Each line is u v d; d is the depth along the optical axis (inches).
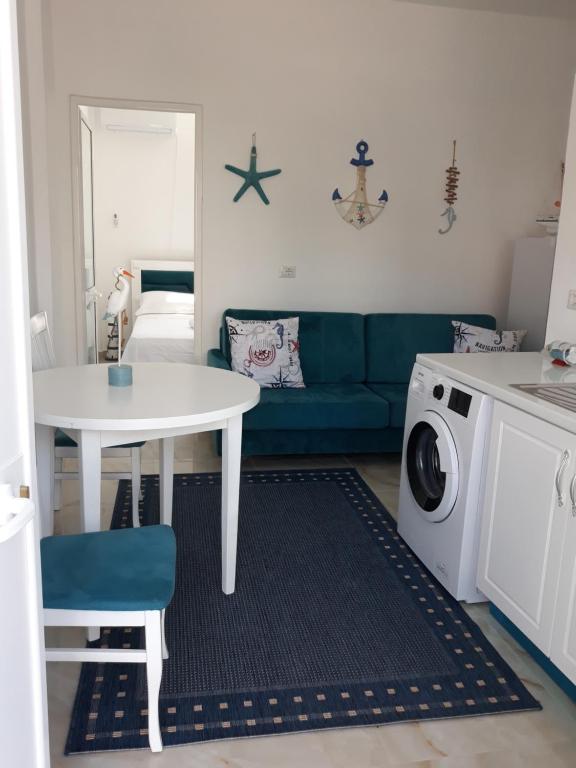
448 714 73.4
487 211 181.3
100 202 262.2
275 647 84.0
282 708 73.2
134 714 71.1
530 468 78.0
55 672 78.5
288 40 161.8
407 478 111.6
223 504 91.4
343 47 164.6
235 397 85.7
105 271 267.3
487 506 87.7
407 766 66.1
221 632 86.6
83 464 77.2
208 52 158.7
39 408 76.9
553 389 84.8
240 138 164.2
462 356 110.0
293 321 159.8
